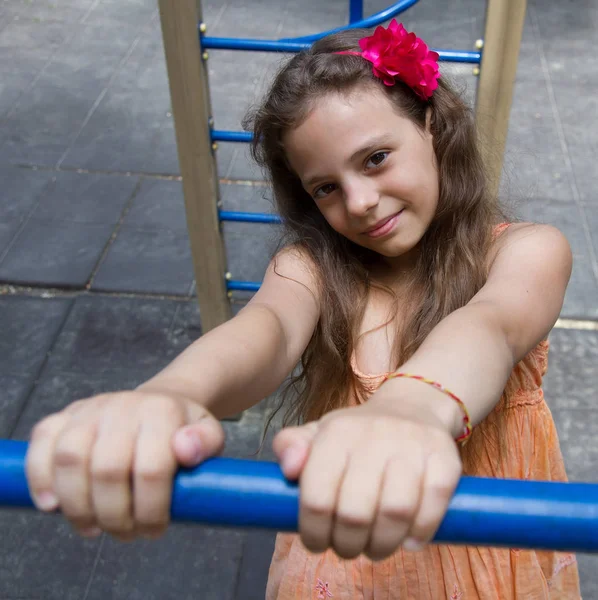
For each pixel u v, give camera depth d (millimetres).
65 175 3797
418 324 1192
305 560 1275
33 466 557
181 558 2137
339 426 552
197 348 839
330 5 5512
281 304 1136
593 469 2355
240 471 562
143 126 4203
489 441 1243
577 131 4031
